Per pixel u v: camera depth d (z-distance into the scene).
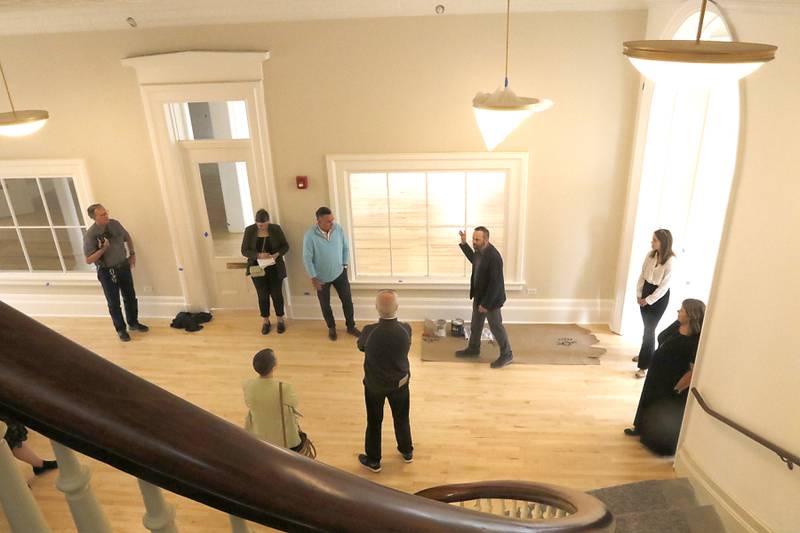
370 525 0.64
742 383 3.35
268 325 6.12
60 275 6.49
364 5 5.01
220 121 6.70
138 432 0.56
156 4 5.00
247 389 3.46
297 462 0.64
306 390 5.14
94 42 5.39
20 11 5.00
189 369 5.52
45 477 2.59
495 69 5.21
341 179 5.73
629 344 5.72
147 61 5.37
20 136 5.82
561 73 5.18
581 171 5.52
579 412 4.75
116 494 3.40
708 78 2.26
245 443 0.61
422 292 6.14
